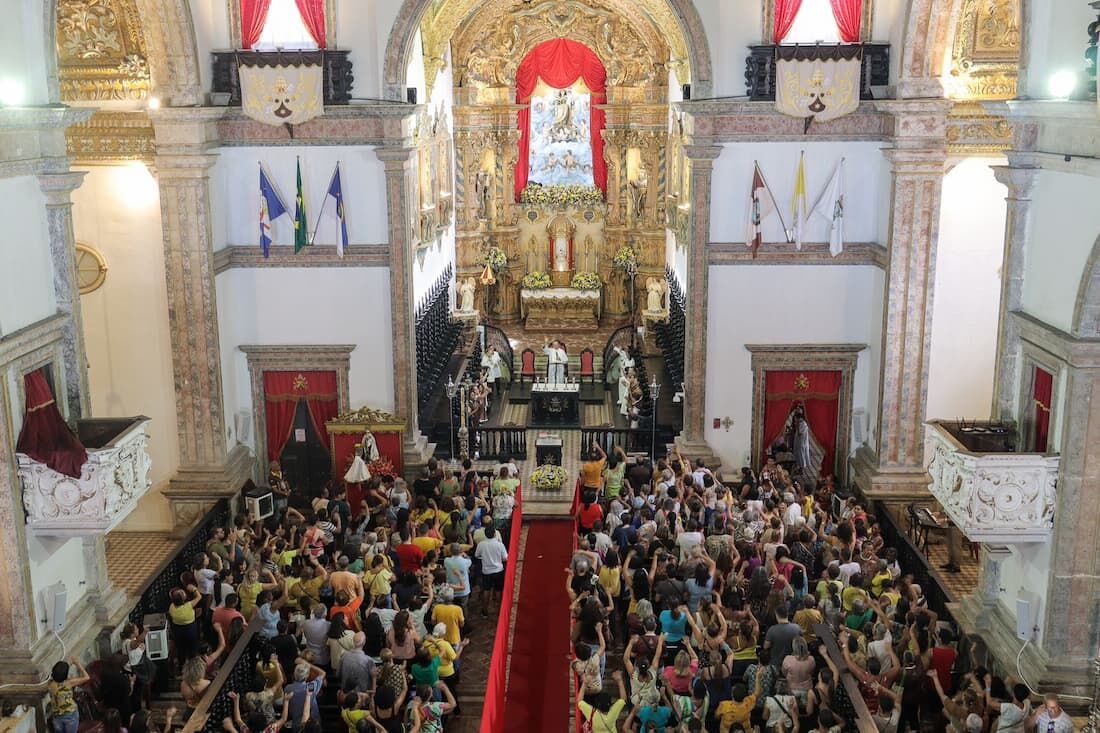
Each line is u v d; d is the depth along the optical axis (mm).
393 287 25281
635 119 41188
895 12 22938
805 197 24547
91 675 16578
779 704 13688
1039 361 15688
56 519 15852
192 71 22594
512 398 33219
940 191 22609
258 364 25672
